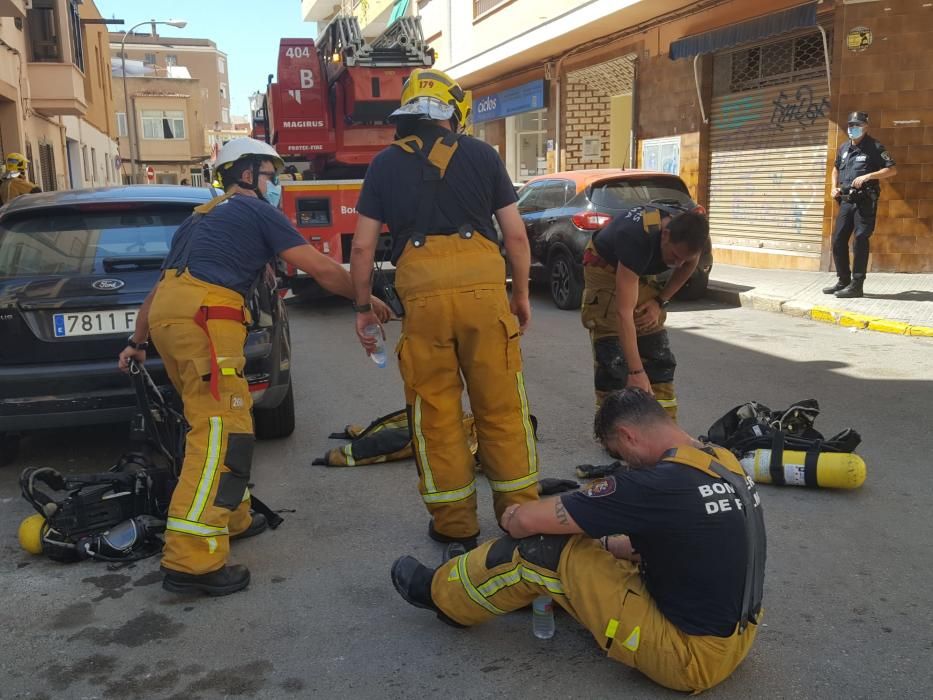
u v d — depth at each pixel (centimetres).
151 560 370
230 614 322
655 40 1476
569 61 1772
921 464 464
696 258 405
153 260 450
